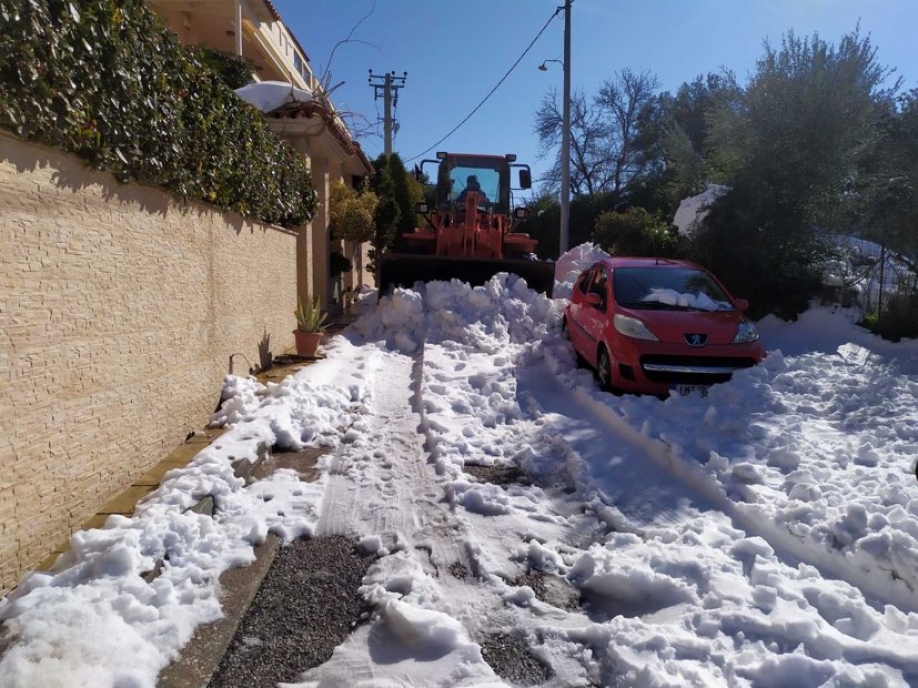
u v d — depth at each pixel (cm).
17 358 370
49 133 381
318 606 387
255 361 852
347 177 1864
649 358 799
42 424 392
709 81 3738
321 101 1158
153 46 515
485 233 1370
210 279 686
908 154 1173
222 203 711
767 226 1360
